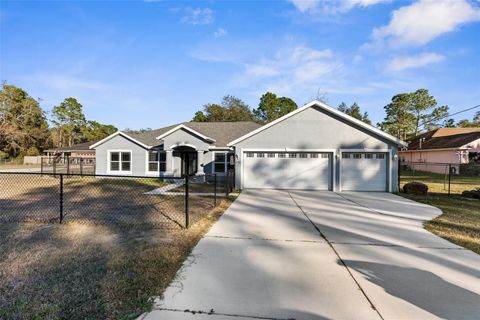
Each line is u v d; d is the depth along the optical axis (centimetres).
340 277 374
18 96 4694
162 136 1731
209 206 905
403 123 4888
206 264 414
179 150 1761
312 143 1381
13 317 273
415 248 504
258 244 515
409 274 387
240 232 596
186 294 322
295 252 473
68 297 311
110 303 299
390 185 1329
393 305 305
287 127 1395
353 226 661
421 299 318
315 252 474
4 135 4328
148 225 641
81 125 6725
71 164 3375
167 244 498
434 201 1056
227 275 375
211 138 1798
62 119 6444
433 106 4784
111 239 529
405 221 722
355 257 452
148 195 1149
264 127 1399
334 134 1370
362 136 1351
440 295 328
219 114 4478
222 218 732
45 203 938
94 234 562
